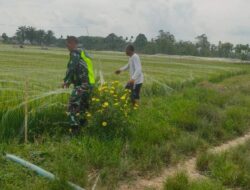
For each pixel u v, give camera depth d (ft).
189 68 64.95
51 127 14.48
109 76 31.27
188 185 11.02
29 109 14.66
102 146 12.96
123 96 15.34
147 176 11.98
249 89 34.99
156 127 16.11
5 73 22.67
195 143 15.23
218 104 25.21
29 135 13.74
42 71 26.99
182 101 23.02
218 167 12.67
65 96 16.75
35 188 9.84
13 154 11.96
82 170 11.00
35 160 11.75
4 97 15.06
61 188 9.99
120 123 14.58
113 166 11.91
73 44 14.70
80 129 14.61
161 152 13.60
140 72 20.36
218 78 47.67
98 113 14.47
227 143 16.84
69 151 12.44
